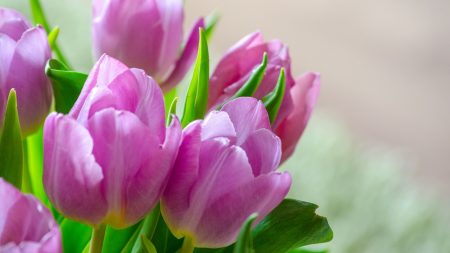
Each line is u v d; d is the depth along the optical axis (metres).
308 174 1.74
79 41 1.85
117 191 0.58
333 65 4.59
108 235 0.67
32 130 0.65
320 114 2.10
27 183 0.70
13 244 0.52
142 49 0.72
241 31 4.75
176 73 0.74
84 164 0.57
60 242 0.52
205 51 0.65
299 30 4.78
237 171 0.59
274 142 0.60
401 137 4.28
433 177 4.12
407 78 4.58
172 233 0.65
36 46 0.64
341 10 4.94
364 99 4.43
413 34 4.83
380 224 1.72
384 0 5.00
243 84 0.67
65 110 0.65
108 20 0.72
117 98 0.58
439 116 4.43
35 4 0.74
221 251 0.67
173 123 0.57
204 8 4.82
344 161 1.83
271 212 0.66
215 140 0.59
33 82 0.64
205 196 0.59
